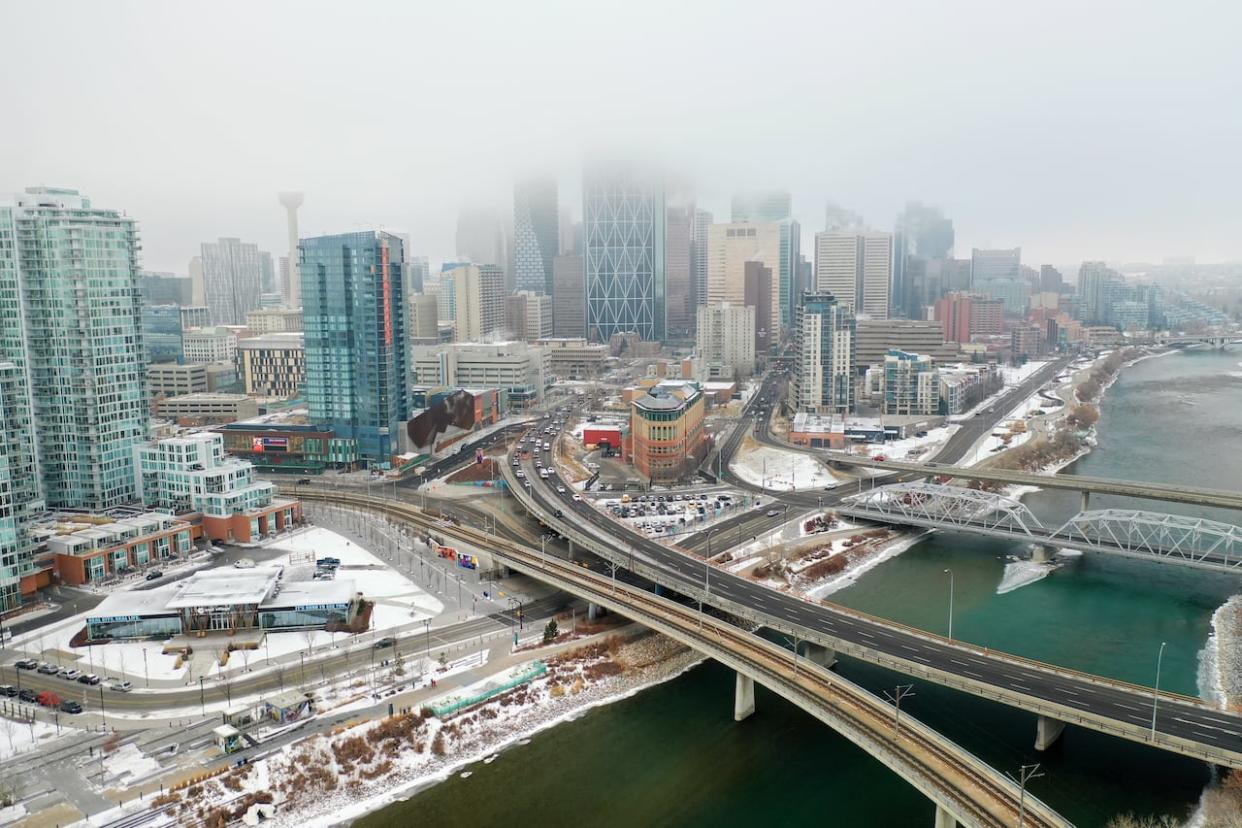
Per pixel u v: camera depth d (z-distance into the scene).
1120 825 155.75
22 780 172.38
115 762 179.25
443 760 186.62
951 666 195.88
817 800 172.38
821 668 192.88
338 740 188.00
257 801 168.75
